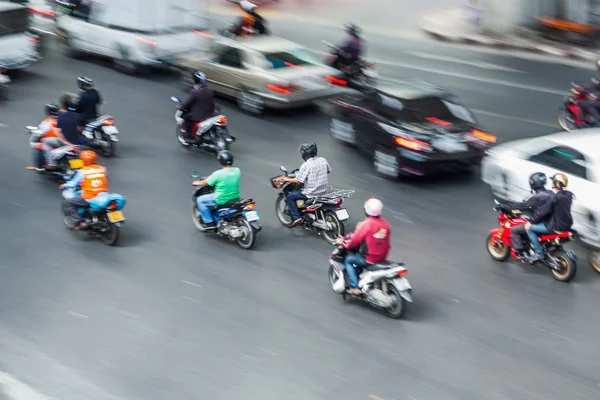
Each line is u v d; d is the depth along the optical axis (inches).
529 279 431.8
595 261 436.5
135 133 671.1
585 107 652.7
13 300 402.3
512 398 325.7
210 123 608.4
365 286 386.6
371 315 392.2
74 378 337.1
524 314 394.6
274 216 514.0
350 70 775.1
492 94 793.6
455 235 489.4
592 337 373.4
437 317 391.2
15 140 644.7
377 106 593.9
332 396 325.7
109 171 587.2
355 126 614.5
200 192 481.7
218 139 611.8
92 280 424.5
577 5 1042.1
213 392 328.2
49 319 384.5
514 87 821.2
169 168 595.2
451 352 359.6
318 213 476.7
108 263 444.8
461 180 580.4
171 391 328.8
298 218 482.6
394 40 1075.3
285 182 481.4
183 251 461.7
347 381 336.2
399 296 383.2
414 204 536.4
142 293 410.9
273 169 594.6
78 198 466.0
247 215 459.8
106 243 468.1
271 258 454.6
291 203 480.7
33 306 396.5
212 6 1300.4
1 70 774.5
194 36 828.6
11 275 428.8
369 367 346.9
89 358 352.2
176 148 639.8
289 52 726.5
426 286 424.8
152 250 462.6
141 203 530.6
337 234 471.2
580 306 402.3
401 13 1259.2
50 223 497.0
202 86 618.5
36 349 358.6
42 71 843.4
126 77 834.2
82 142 571.2
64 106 571.2
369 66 796.6
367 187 564.1
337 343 366.0
